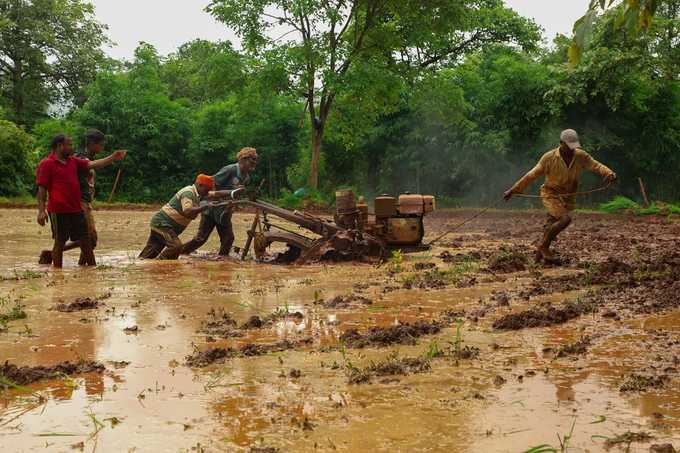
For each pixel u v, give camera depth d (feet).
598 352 13.80
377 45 93.66
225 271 28.22
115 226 59.21
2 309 19.17
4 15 141.69
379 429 9.59
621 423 9.70
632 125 94.89
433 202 33.73
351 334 15.43
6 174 100.42
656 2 13.69
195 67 123.03
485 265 29.12
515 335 15.53
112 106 112.47
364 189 116.26
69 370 12.69
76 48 153.28
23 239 44.57
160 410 10.48
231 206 32.96
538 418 9.95
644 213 75.36
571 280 24.02
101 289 22.98
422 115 101.19
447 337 15.44
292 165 110.73
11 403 10.89
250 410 10.46
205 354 13.70
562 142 28.73
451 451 8.77
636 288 21.68
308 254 31.19
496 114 100.07
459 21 91.71
